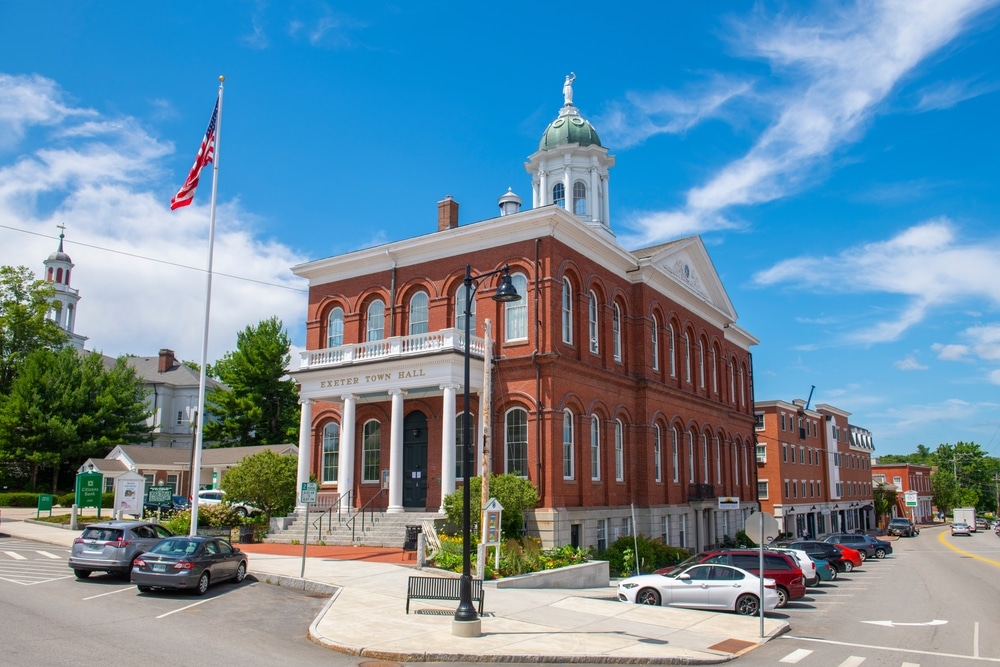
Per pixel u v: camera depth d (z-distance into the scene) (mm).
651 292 38844
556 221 30953
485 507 21219
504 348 31141
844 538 49781
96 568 20516
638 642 15883
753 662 14930
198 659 12602
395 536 27875
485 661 13820
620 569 29797
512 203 35688
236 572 20844
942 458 156625
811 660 15227
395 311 34531
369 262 35875
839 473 85125
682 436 41156
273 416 62531
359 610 17344
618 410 35062
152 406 75750
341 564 23766
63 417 55688
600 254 34781
